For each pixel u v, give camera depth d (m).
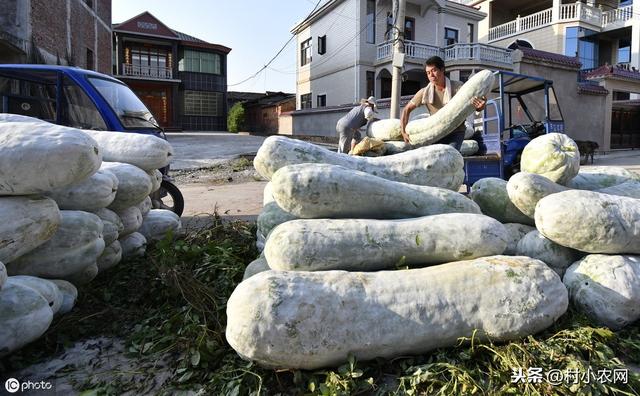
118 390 2.13
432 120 5.06
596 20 26.64
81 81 5.39
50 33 14.75
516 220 3.30
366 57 23.05
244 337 1.99
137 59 31.16
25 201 2.38
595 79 20.53
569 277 2.63
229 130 31.97
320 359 2.03
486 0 29.06
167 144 4.20
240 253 3.65
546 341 2.20
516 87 9.64
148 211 4.26
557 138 3.43
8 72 5.36
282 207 2.81
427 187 3.05
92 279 3.12
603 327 2.40
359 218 2.86
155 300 2.99
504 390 1.95
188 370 2.22
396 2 9.77
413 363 2.17
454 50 21.84
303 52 28.52
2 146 2.24
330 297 2.07
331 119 21.50
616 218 2.48
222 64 33.97
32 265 2.62
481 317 2.15
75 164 2.35
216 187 9.71
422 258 2.54
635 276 2.44
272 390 2.06
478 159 6.97
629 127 23.38
